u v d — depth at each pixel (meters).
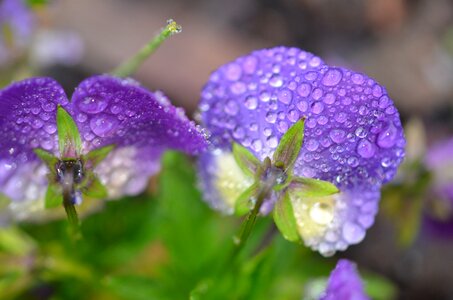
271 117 0.12
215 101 0.13
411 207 0.16
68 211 0.12
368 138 0.12
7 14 0.18
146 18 0.22
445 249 0.21
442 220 0.17
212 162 0.13
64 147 0.12
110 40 0.21
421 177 0.16
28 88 0.11
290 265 0.16
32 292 0.18
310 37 0.23
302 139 0.12
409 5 0.23
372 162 0.12
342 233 0.13
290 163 0.12
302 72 0.12
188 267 0.17
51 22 0.20
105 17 0.21
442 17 0.23
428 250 0.21
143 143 0.13
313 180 0.12
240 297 0.15
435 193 0.17
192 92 0.21
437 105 0.22
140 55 0.15
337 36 0.23
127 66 0.15
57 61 0.21
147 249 0.18
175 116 0.12
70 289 0.17
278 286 0.17
